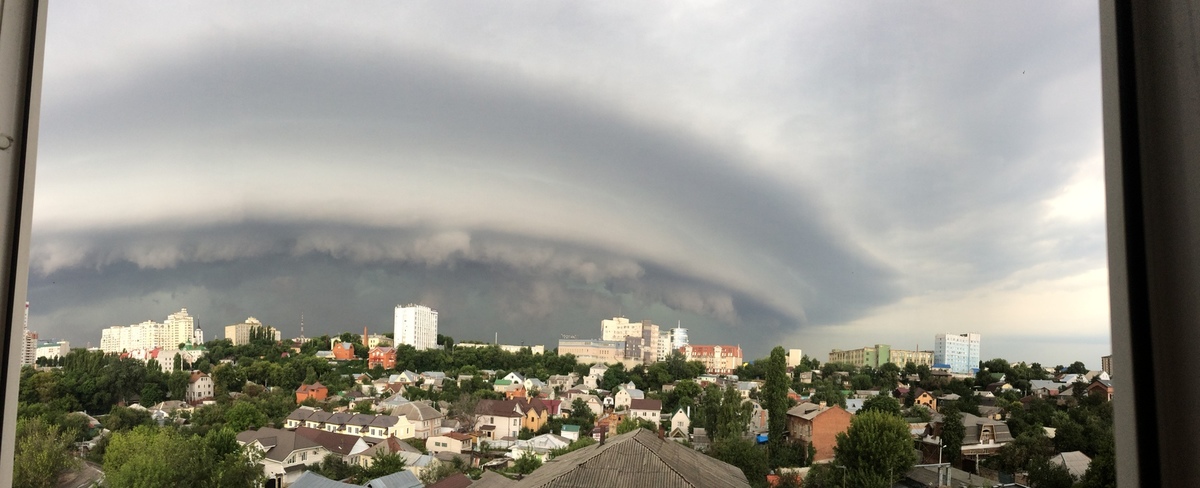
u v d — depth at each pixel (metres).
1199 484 0.96
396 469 19.20
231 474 16.86
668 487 7.80
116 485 15.66
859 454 17.86
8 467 1.38
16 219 1.41
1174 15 1.00
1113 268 1.10
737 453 19.22
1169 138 1.00
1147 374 1.02
